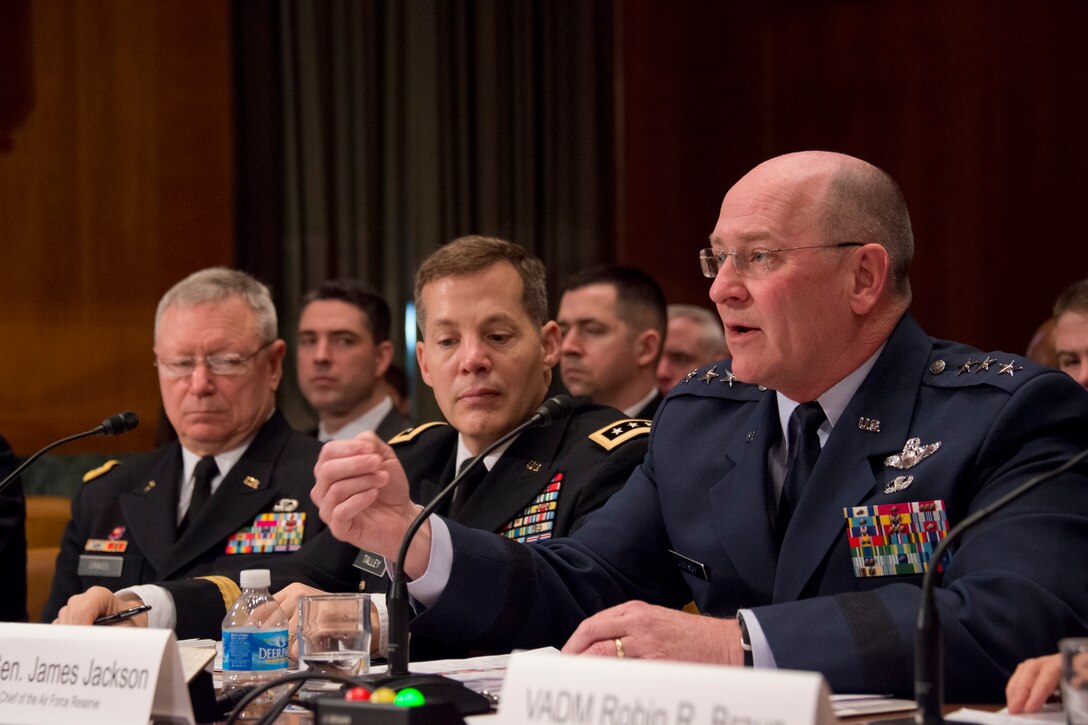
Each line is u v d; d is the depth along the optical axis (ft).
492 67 28.02
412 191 27.66
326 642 8.80
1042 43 29.04
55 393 26.18
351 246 27.27
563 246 28.60
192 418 14.76
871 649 7.66
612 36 29.12
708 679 5.50
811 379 9.57
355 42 27.35
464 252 12.59
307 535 14.26
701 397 10.79
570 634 9.77
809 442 9.67
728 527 9.77
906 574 8.87
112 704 6.88
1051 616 7.79
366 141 27.35
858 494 9.10
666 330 21.04
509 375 12.44
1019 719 6.84
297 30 27.17
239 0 27.25
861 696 7.63
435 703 6.35
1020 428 8.78
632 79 29.25
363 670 8.78
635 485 10.89
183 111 26.94
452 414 12.57
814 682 5.26
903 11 29.12
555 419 8.93
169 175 26.86
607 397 20.67
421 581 9.32
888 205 9.64
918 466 9.04
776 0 29.73
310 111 27.14
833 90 29.43
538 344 12.71
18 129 26.13
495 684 7.92
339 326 22.49
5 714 7.13
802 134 29.58
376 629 10.15
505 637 9.50
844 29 29.35
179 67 26.94
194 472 14.96
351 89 27.32
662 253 29.43
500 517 12.11
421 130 27.63
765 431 9.97
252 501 14.51
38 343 26.14
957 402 9.14
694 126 29.66
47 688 7.08
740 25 29.84
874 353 9.60
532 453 12.50
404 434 13.78
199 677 7.68
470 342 12.40
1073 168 29.07
